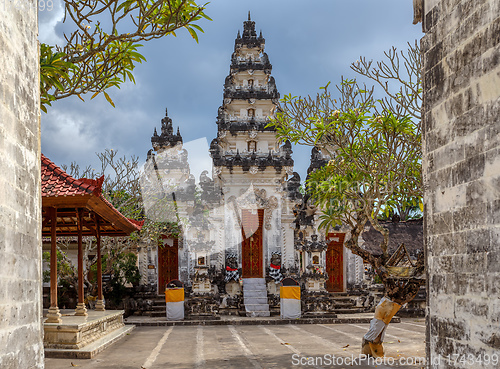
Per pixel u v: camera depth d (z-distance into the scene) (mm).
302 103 12508
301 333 18297
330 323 22406
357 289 28688
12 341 4660
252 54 29188
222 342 15766
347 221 13211
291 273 26359
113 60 7754
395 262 12398
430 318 6508
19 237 4934
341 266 29938
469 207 5652
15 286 4777
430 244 6551
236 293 26438
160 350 13883
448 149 6137
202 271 23484
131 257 26359
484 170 5371
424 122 6793
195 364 11578
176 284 22938
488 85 5336
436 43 6504
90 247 23203
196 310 23031
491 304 5195
